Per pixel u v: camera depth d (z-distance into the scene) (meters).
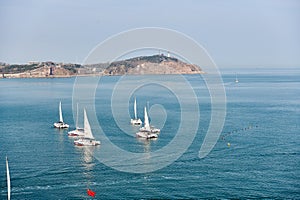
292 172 98.44
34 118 186.38
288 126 157.50
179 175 97.12
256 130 149.38
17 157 114.50
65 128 159.88
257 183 91.56
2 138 142.00
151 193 86.62
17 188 89.56
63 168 103.06
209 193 86.44
